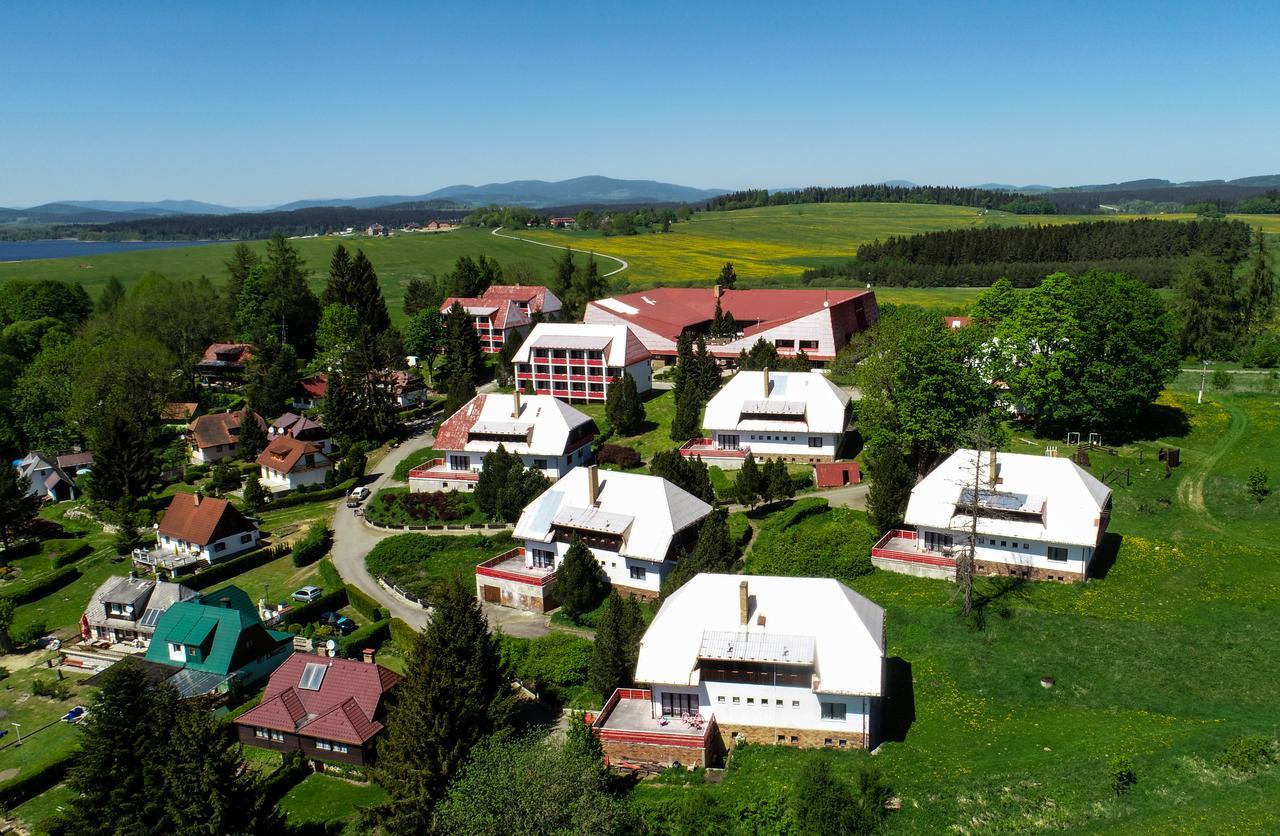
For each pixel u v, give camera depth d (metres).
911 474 92.00
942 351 102.00
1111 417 111.94
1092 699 64.31
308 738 67.00
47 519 127.56
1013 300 127.81
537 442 118.06
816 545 88.62
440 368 182.75
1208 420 115.94
